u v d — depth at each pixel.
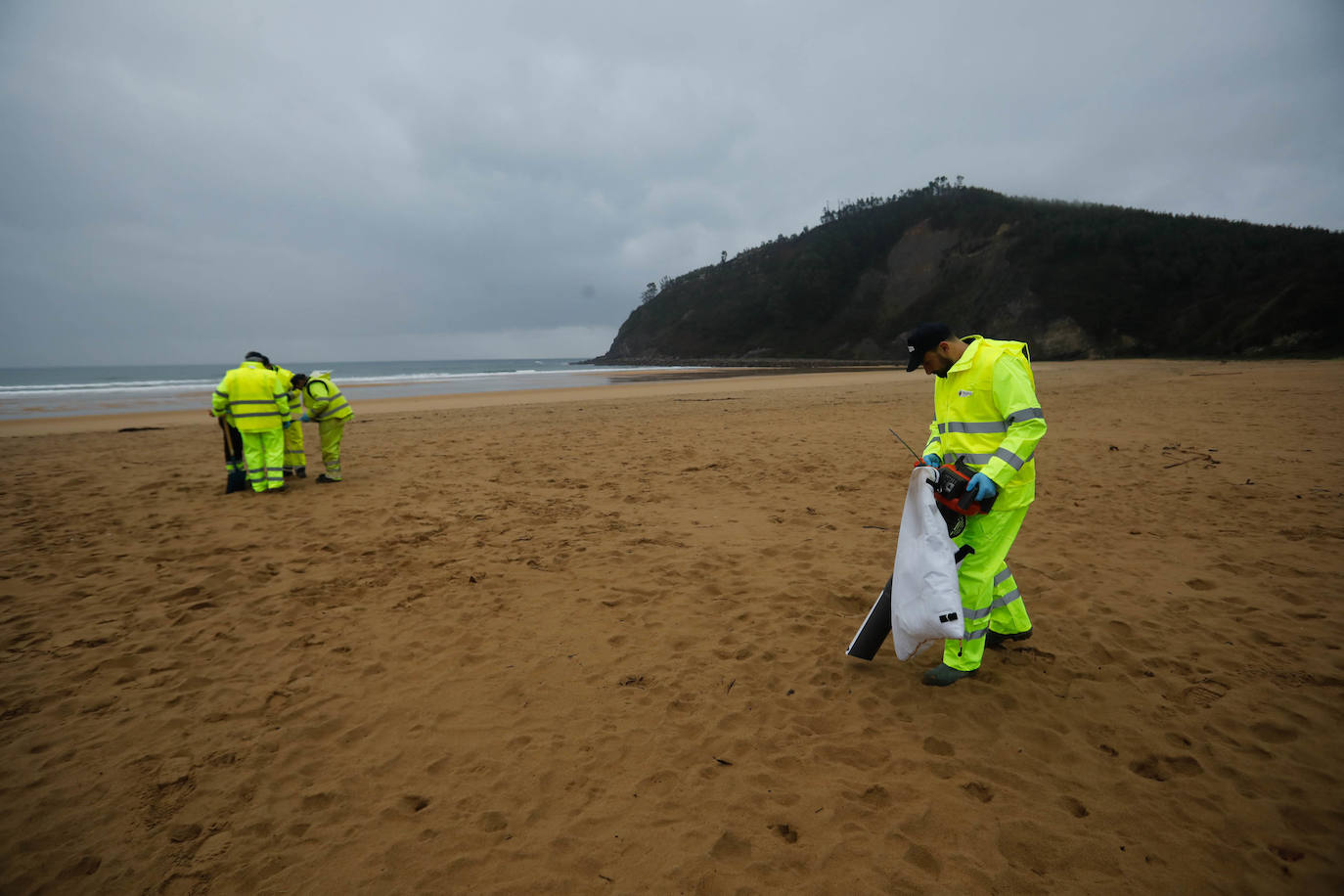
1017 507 3.02
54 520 6.50
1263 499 6.14
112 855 2.22
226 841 2.28
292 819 2.38
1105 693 3.05
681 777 2.54
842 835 2.21
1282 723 2.74
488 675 3.39
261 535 5.94
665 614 4.08
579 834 2.26
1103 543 5.16
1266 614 3.78
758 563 4.95
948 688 3.13
